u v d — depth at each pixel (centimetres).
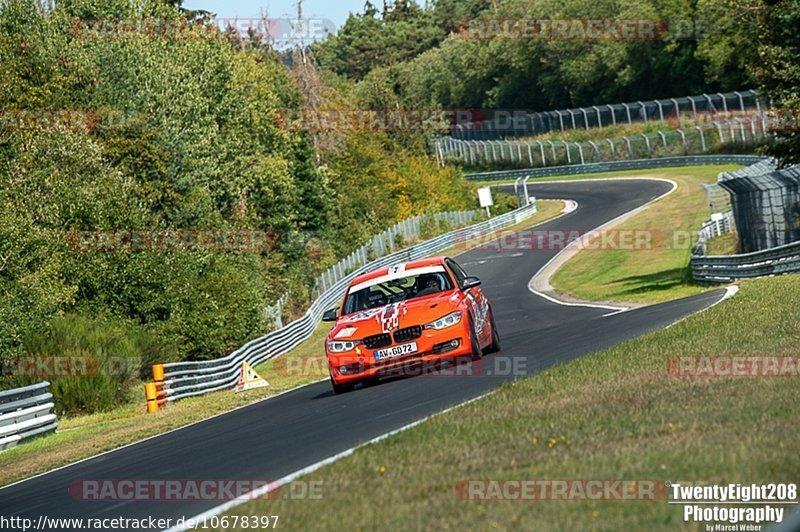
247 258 15950
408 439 2553
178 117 17038
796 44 10388
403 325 4616
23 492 3512
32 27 16325
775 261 9169
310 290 19500
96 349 9106
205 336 12181
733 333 4181
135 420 6353
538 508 1700
